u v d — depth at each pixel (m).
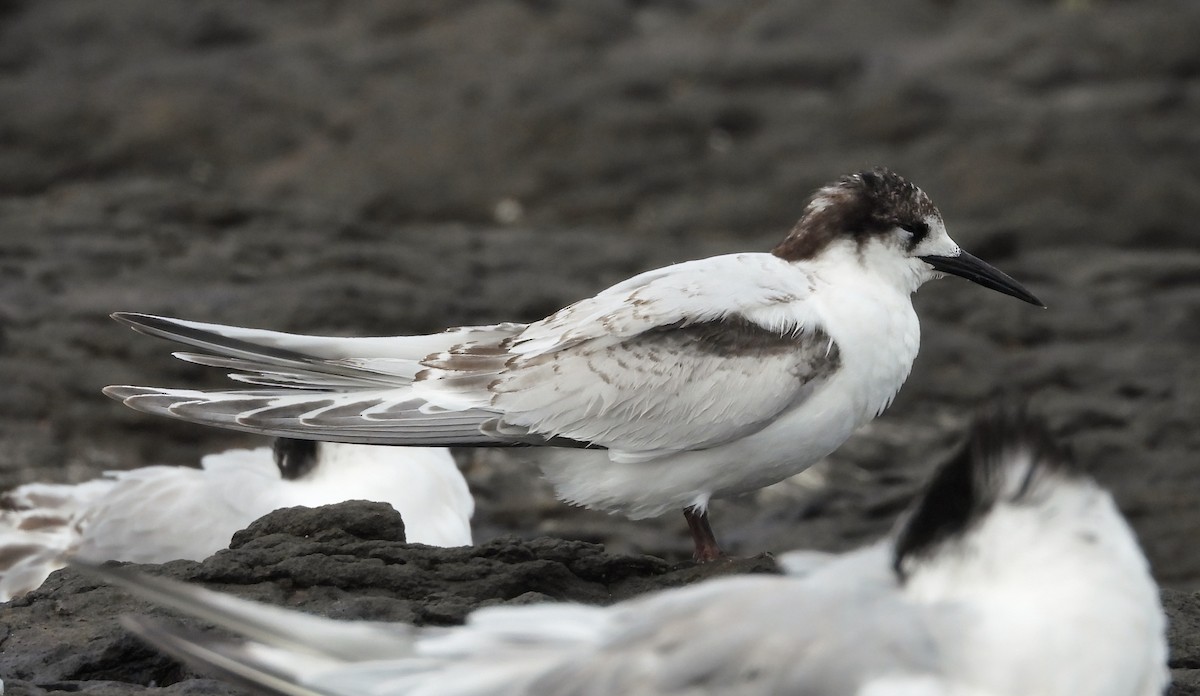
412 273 20.39
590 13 36.12
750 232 28.69
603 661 4.92
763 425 8.35
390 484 10.65
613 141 30.73
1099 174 28.92
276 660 5.20
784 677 4.73
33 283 18.67
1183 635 7.60
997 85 32.66
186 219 21.70
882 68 33.59
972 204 28.69
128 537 10.51
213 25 37.47
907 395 18.16
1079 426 16.95
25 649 7.19
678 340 8.36
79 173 31.89
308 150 31.67
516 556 8.02
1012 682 4.75
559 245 23.45
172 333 8.33
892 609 4.89
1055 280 22.77
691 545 13.70
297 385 8.50
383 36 36.62
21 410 15.69
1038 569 4.93
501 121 31.23
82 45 37.69
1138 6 35.56
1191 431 16.77
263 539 8.18
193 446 15.82
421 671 5.10
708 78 32.66
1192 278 23.03
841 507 14.78
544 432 8.41
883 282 8.78
